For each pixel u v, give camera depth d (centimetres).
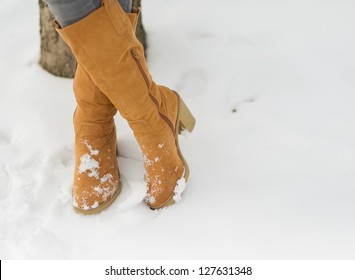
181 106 121
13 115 138
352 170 123
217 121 138
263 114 138
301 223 113
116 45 93
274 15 163
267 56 152
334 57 150
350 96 140
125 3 99
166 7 171
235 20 163
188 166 123
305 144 130
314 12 163
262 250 109
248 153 129
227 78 147
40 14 144
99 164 115
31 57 156
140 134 109
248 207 117
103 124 115
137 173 122
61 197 120
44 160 128
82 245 111
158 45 157
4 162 127
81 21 88
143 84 101
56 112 139
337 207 116
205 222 115
